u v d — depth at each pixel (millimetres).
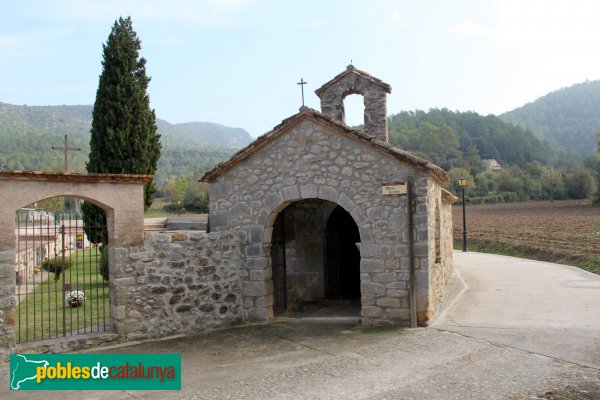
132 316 9305
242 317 11000
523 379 6605
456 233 37906
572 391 6117
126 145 16297
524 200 80875
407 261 9742
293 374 7301
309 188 10539
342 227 15102
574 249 23141
